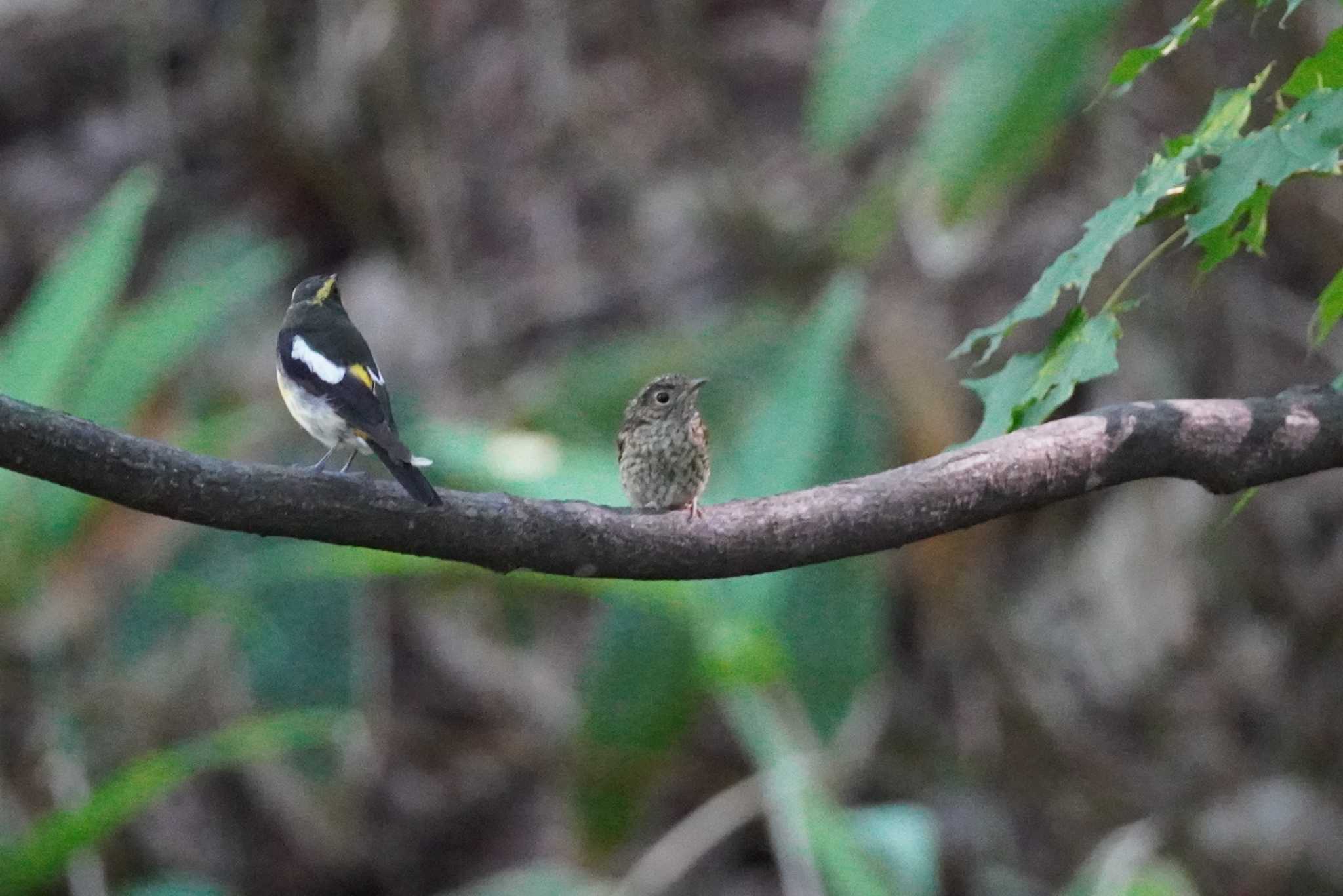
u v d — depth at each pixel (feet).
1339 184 42.14
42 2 58.70
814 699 33.22
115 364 35.65
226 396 45.14
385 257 53.47
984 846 43.32
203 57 57.57
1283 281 44.73
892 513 18.34
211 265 52.24
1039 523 45.78
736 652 30.17
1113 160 42.96
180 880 36.55
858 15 31.78
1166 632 43.62
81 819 30.09
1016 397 17.98
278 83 54.19
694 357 38.60
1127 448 18.72
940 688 44.73
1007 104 31.37
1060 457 18.56
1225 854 43.45
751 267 49.60
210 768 45.27
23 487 35.01
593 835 35.83
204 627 41.42
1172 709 44.50
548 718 46.03
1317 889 43.01
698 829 36.42
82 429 16.44
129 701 40.45
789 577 33.40
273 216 54.65
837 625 33.50
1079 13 30.71
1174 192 16.20
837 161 46.98
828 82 32.01
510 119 53.47
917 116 44.52
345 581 42.86
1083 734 44.34
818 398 31.55
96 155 56.54
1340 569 44.91
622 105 52.80
